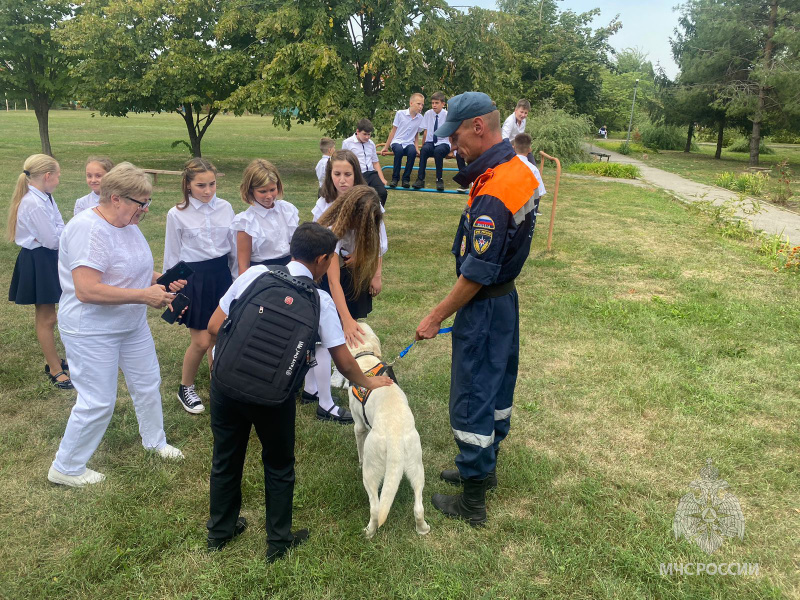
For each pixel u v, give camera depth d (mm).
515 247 2848
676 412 4344
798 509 3244
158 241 9320
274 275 2506
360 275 3809
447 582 2641
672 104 36000
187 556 2779
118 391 4480
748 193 18031
